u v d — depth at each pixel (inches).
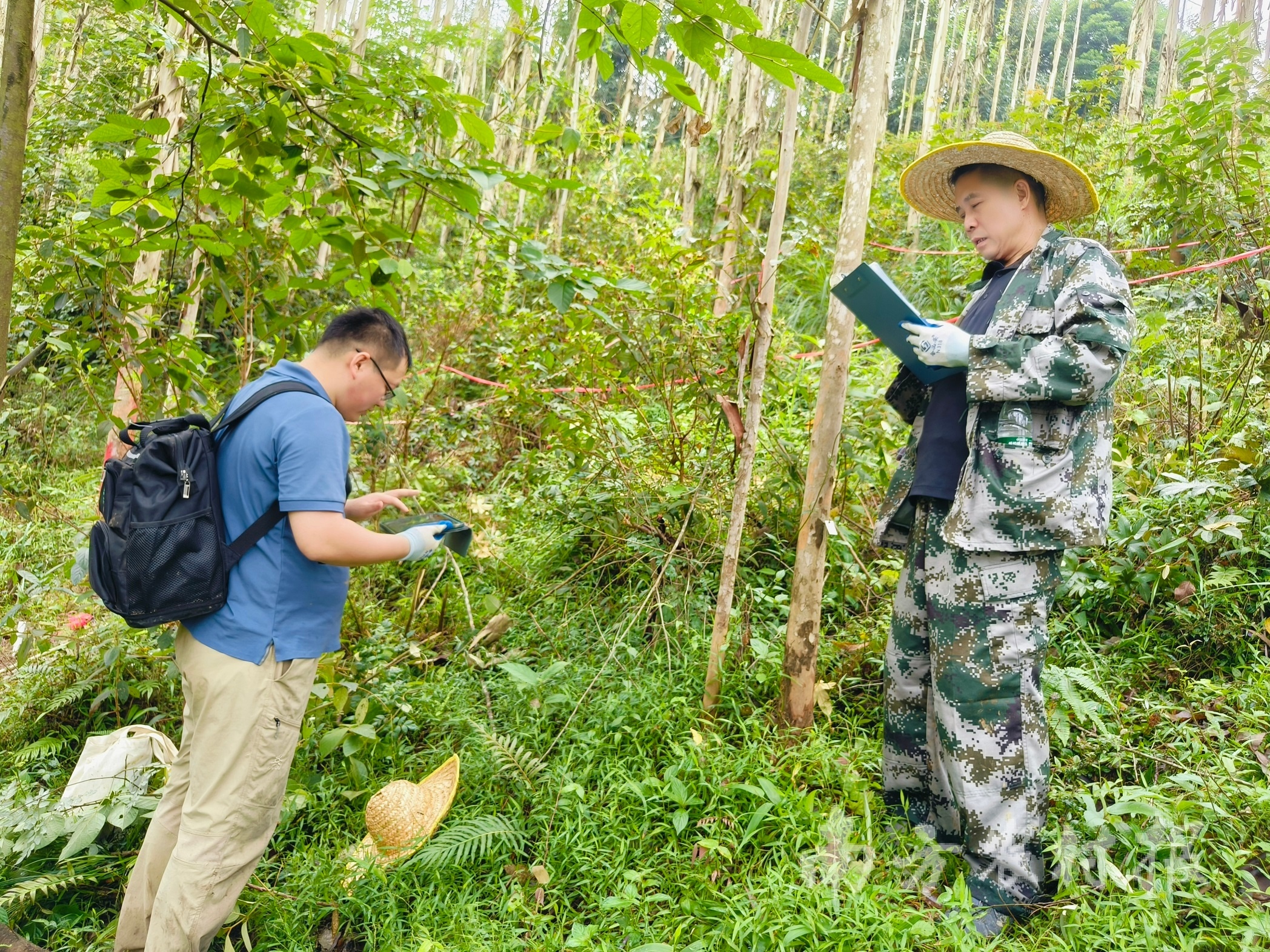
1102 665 114.6
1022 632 85.7
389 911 89.3
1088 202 91.4
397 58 102.3
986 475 84.3
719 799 96.8
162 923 77.7
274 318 125.5
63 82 233.6
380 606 150.1
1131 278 191.3
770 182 140.2
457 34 280.1
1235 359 151.9
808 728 106.3
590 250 183.2
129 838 102.8
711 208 288.0
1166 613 120.0
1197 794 90.7
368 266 104.9
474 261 261.9
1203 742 99.8
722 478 144.2
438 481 184.5
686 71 287.3
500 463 199.0
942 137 283.7
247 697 78.5
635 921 82.8
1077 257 84.9
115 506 77.2
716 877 87.8
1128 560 122.6
